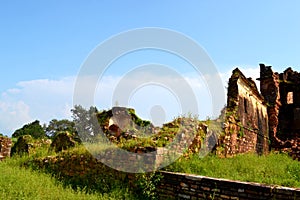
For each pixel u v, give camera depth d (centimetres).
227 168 977
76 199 743
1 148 1542
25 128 3234
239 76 1673
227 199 737
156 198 840
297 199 654
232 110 1545
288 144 2164
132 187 884
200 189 783
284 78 2641
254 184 712
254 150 1828
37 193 736
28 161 1178
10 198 666
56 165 1079
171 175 845
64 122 4047
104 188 877
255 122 1917
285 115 2508
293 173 929
